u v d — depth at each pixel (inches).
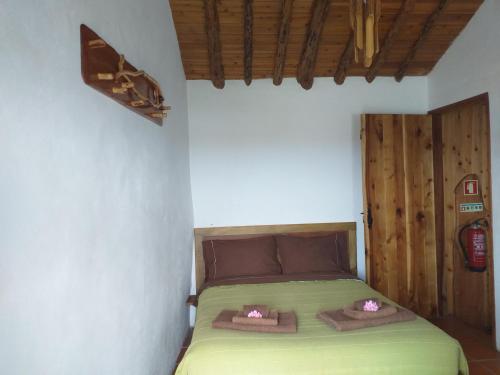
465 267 142.4
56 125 45.3
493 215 113.7
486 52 116.4
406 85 149.4
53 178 44.2
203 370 69.7
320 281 122.5
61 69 47.0
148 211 85.3
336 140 148.6
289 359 70.1
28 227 38.8
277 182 147.2
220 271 131.8
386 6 118.0
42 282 41.1
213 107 145.5
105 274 59.4
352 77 148.8
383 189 141.7
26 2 39.6
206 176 145.6
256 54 135.2
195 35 126.1
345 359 70.7
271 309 91.0
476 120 139.7
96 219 56.6
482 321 136.6
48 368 41.9
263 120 146.8
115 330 62.9
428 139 143.9
